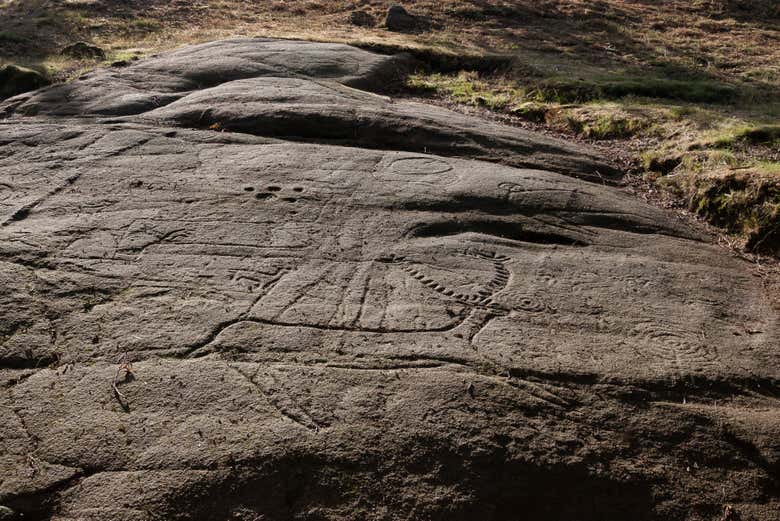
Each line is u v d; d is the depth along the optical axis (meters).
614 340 4.32
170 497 3.06
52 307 4.25
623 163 8.00
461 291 4.72
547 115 9.74
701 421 3.72
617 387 3.88
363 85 10.45
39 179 6.18
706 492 3.37
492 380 3.81
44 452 3.25
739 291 5.16
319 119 7.82
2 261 4.70
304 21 15.51
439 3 16.83
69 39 13.50
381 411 3.53
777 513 3.32
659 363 4.13
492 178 6.59
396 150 7.60
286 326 4.18
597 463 3.40
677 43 14.34
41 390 3.61
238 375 3.74
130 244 5.04
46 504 3.06
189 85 9.70
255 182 6.21
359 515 3.08
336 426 3.43
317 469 3.22
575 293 4.82
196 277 4.66
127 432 3.36
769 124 8.43
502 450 3.38
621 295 4.86
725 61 12.93
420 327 4.26
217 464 3.20
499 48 13.54
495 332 4.27
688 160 7.50
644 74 11.93
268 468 3.20
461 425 3.48
